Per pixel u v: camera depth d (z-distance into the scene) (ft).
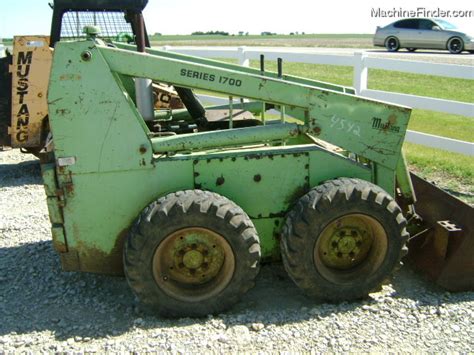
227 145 13.16
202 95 36.58
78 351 11.39
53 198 12.64
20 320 12.83
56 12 16.37
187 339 11.77
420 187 15.57
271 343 11.69
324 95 13.10
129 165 12.59
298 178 13.38
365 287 13.23
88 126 12.30
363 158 14.49
